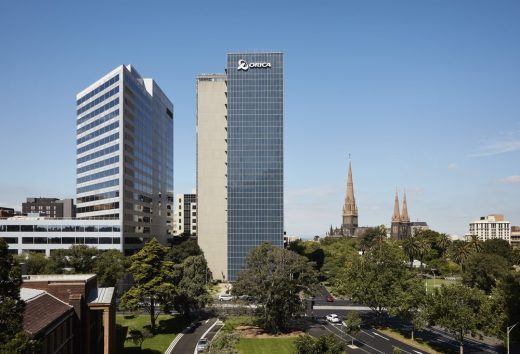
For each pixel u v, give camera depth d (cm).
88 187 18175
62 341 4672
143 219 18388
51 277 5828
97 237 15638
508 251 17200
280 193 16500
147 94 19188
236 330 8519
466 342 7688
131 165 16888
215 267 17250
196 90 18338
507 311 6650
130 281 12988
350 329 7338
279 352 7038
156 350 7175
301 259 8538
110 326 5484
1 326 3127
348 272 9625
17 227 15488
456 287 6938
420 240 18450
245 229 16412
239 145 16650
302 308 8612
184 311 9419
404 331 8506
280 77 16725
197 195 17488
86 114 18500
